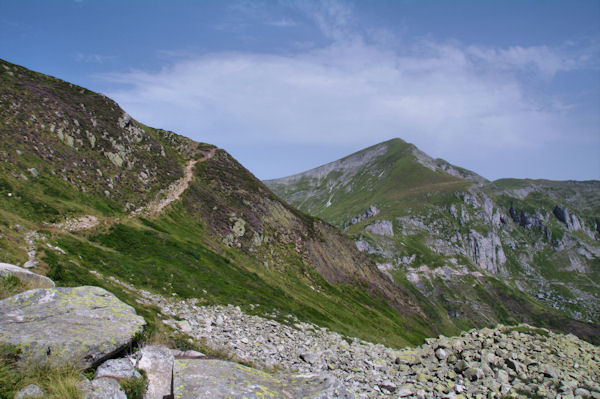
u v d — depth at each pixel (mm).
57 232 47812
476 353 26500
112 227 62500
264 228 108000
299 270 101688
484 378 22125
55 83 95688
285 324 49812
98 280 34719
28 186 58750
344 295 105500
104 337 9922
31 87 85375
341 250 130125
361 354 32906
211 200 104375
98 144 86875
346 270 121625
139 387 8836
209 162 126062
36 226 46125
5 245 32656
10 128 67562
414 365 27750
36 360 8156
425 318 130500
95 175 77438
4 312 10070
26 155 64938
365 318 95188
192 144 135375
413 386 21359
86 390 7871
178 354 12164
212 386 9867
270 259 97562
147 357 9867
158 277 49594
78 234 53594
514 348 27453
